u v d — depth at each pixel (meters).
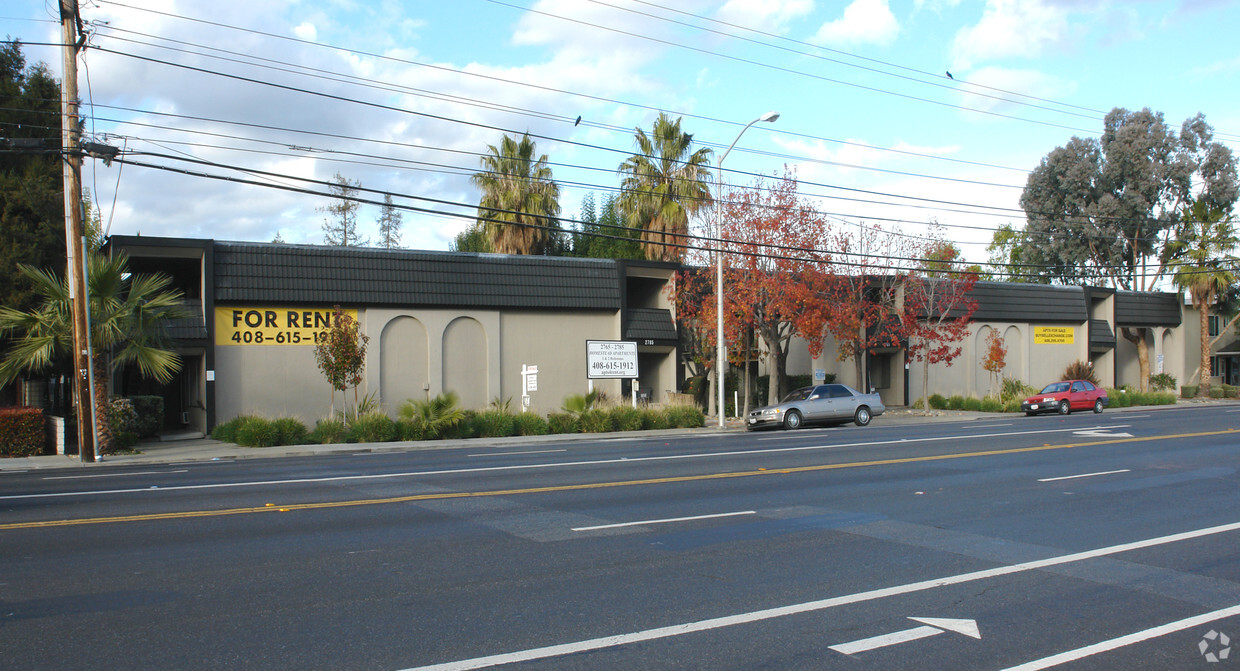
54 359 25.77
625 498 13.03
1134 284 60.06
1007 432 25.61
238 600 7.37
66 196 20.08
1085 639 6.46
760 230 31.61
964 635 6.52
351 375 26.56
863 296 37.12
